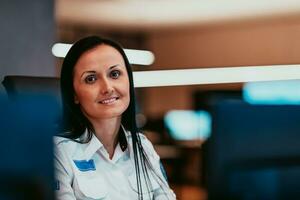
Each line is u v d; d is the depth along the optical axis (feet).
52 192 1.89
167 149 19.54
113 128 4.51
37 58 10.75
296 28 21.91
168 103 26.00
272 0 18.17
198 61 25.21
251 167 2.49
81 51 4.29
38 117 1.83
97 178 4.25
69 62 4.34
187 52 25.62
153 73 26.27
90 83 4.28
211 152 2.46
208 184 2.49
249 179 2.50
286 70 22.00
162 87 26.20
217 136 2.44
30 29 10.62
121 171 4.47
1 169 1.79
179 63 25.88
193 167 19.33
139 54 24.50
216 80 24.52
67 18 22.48
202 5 19.34
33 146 1.83
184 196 17.84
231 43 24.08
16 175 1.82
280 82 21.98
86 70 4.24
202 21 23.02
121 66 4.40
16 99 1.81
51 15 11.05
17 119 1.79
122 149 4.64
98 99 4.25
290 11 20.33
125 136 4.69
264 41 22.95
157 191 4.74
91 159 4.33
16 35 10.37
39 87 5.95
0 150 1.77
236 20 22.58
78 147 4.29
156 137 20.42
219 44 24.49
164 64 26.35
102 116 4.29
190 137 19.76
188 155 19.29
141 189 4.54
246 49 23.53
